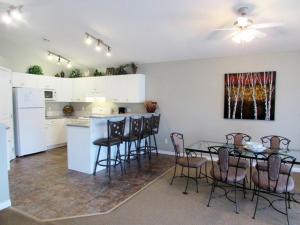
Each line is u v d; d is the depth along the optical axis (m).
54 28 4.83
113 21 4.17
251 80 4.81
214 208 2.96
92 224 2.58
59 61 6.50
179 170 4.50
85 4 3.77
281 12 3.29
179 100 5.65
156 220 2.66
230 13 3.50
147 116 5.35
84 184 3.76
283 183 2.66
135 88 5.90
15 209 2.93
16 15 4.18
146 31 4.41
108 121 4.05
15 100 5.39
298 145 4.47
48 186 3.68
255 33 3.17
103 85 6.44
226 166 2.91
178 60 5.61
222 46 4.62
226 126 5.13
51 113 7.12
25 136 5.55
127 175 4.21
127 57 5.87
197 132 5.46
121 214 2.80
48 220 2.67
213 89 5.23
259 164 3.32
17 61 5.99
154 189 3.57
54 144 6.47
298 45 4.25
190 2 3.34
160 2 3.45
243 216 2.76
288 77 4.49
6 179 2.98
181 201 3.16
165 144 5.88
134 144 5.41
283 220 2.68
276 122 4.63
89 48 5.68
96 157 4.36
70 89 7.04
